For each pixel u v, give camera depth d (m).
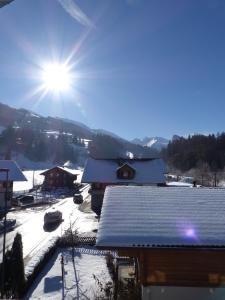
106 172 55.44
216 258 12.91
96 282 21.00
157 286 12.88
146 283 12.88
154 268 12.94
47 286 20.62
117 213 14.20
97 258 26.62
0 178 50.62
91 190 54.47
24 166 168.88
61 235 32.97
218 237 12.52
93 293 19.12
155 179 54.78
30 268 21.83
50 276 22.30
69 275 22.50
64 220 43.31
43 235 35.00
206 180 93.50
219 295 12.79
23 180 52.59
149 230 12.98
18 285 19.16
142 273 12.93
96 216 46.47
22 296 19.16
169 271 12.91
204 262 12.90
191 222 13.45
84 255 27.41
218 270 12.85
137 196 15.75
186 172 126.12
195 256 12.93
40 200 61.44
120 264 20.20
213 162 122.25
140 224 13.37
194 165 134.62
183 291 12.84
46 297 18.95
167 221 13.53
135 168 56.47
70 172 84.38
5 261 19.36
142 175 55.28
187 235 12.65
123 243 12.41
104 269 23.70
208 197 15.55
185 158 142.12
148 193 16.11
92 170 55.66
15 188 83.75
